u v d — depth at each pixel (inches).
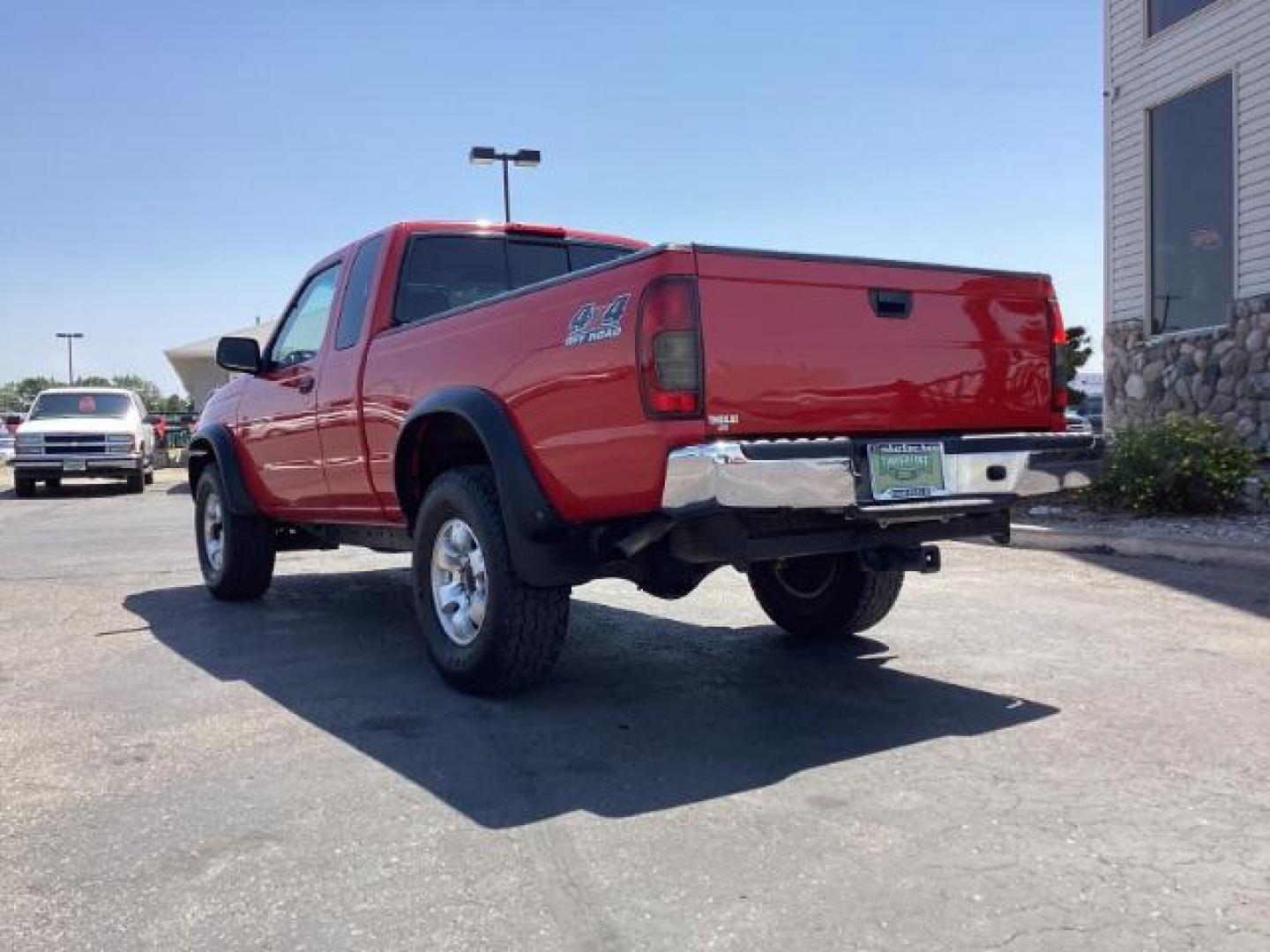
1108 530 357.4
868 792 143.3
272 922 111.3
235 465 287.7
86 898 117.0
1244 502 382.0
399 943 106.7
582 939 106.6
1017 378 188.9
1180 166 503.2
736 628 252.1
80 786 151.1
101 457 814.5
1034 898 112.9
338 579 346.9
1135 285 528.4
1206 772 148.6
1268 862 120.8
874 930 106.9
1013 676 200.1
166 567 381.4
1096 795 140.7
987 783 145.6
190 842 131.4
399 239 231.0
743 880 118.3
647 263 153.6
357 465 231.5
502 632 181.9
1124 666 206.1
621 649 230.8
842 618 225.5
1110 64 538.9
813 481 155.4
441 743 167.5
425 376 203.3
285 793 147.1
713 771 152.6
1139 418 525.7
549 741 167.5
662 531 159.3
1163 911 110.0
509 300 180.9
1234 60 463.8
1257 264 456.1
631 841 129.0
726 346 155.6
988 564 331.0
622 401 156.6
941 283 178.9
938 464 172.6
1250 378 458.6
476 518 184.7
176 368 1332.4
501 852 127.0
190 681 210.4
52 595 317.7
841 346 166.6
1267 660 208.7
